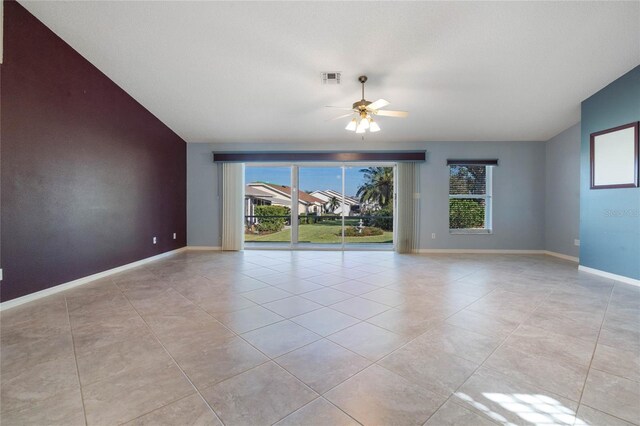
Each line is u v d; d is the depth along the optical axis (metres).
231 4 2.97
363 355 2.05
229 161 6.39
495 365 1.93
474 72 3.93
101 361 1.96
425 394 1.63
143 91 4.56
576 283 3.92
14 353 2.06
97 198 4.07
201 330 2.44
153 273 4.40
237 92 4.54
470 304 3.10
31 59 3.15
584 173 4.55
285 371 1.85
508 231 6.27
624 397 1.61
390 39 3.36
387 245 7.24
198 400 1.58
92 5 3.02
